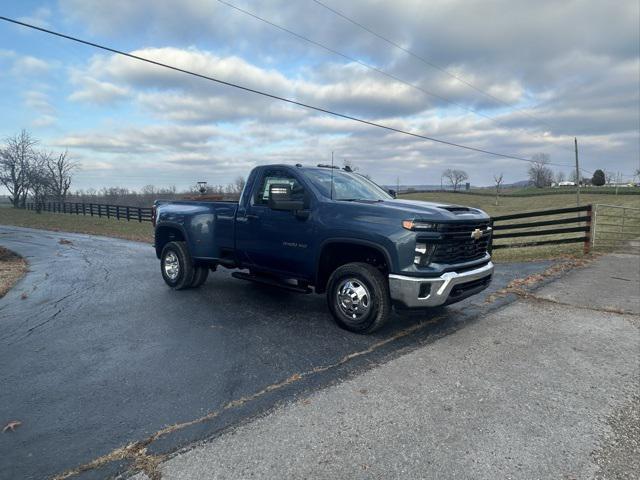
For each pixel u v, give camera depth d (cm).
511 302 612
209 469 246
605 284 724
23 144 5941
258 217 569
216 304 621
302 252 518
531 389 343
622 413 307
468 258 481
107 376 376
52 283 840
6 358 424
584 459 254
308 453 260
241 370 383
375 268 462
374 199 563
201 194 892
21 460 256
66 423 298
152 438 277
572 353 420
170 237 765
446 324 511
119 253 1358
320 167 594
